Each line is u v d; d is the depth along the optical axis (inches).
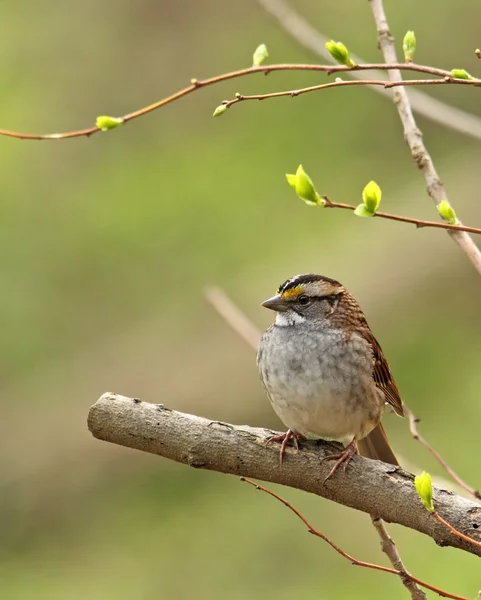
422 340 542.6
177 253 561.6
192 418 227.8
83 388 551.5
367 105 560.7
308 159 559.8
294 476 224.8
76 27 606.9
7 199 566.6
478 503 211.9
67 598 463.2
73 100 588.1
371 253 563.8
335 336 264.5
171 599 442.9
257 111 575.2
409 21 553.6
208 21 602.5
